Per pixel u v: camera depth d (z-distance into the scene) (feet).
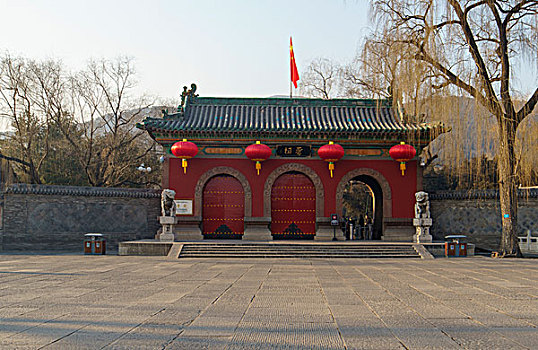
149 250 74.69
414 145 89.86
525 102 72.95
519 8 69.92
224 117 92.58
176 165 89.30
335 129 87.20
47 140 117.39
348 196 162.09
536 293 39.83
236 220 90.53
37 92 116.57
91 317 30.27
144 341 24.75
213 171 89.56
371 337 25.72
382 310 32.68
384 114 94.38
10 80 111.24
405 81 73.00
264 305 34.35
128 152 135.85
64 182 121.29
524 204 86.53
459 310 32.68
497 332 26.78
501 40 72.18
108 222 90.38
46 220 87.10
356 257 71.56
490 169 98.53
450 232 90.74
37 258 70.33
